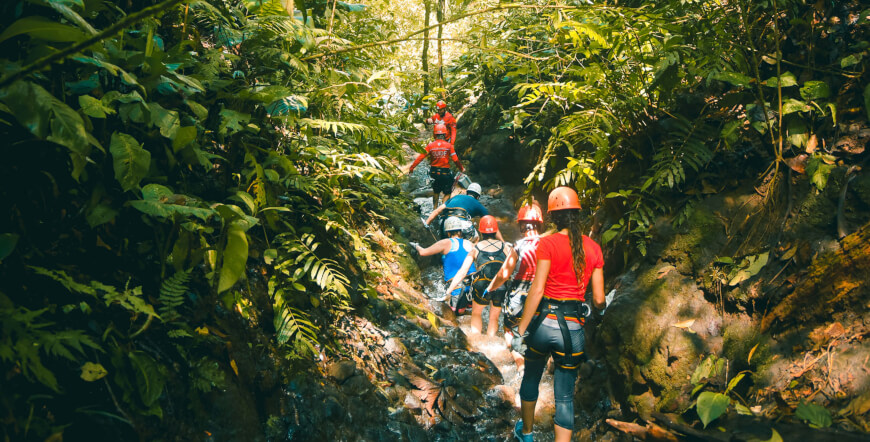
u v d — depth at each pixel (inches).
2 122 65.7
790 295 112.9
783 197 128.9
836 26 137.6
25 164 72.8
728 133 138.1
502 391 145.3
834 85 133.9
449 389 141.1
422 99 206.8
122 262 86.7
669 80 140.6
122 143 74.6
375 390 125.6
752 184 139.3
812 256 115.3
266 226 132.0
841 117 129.2
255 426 95.0
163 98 101.7
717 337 124.0
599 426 130.9
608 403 136.3
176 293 86.8
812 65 136.2
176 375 84.8
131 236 89.7
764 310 118.9
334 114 144.2
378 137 140.3
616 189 168.1
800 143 130.3
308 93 128.4
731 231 135.5
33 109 59.3
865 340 99.6
